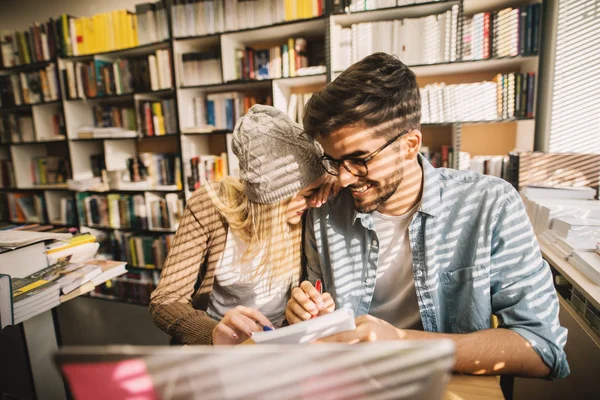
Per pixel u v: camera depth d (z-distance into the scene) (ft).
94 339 7.98
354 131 2.47
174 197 9.30
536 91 6.64
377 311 3.38
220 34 8.13
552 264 4.47
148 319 8.84
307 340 2.01
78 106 10.34
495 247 2.88
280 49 8.00
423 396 1.10
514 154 6.48
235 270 3.64
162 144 10.68
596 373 3.57
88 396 1.09
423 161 3.11
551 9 6.63
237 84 8.37
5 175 11.49
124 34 9.12
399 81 2.49
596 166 5.77
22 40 10.27
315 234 3.54
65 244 4.88
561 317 4.34
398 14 7.11
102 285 10.27
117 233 10.15
